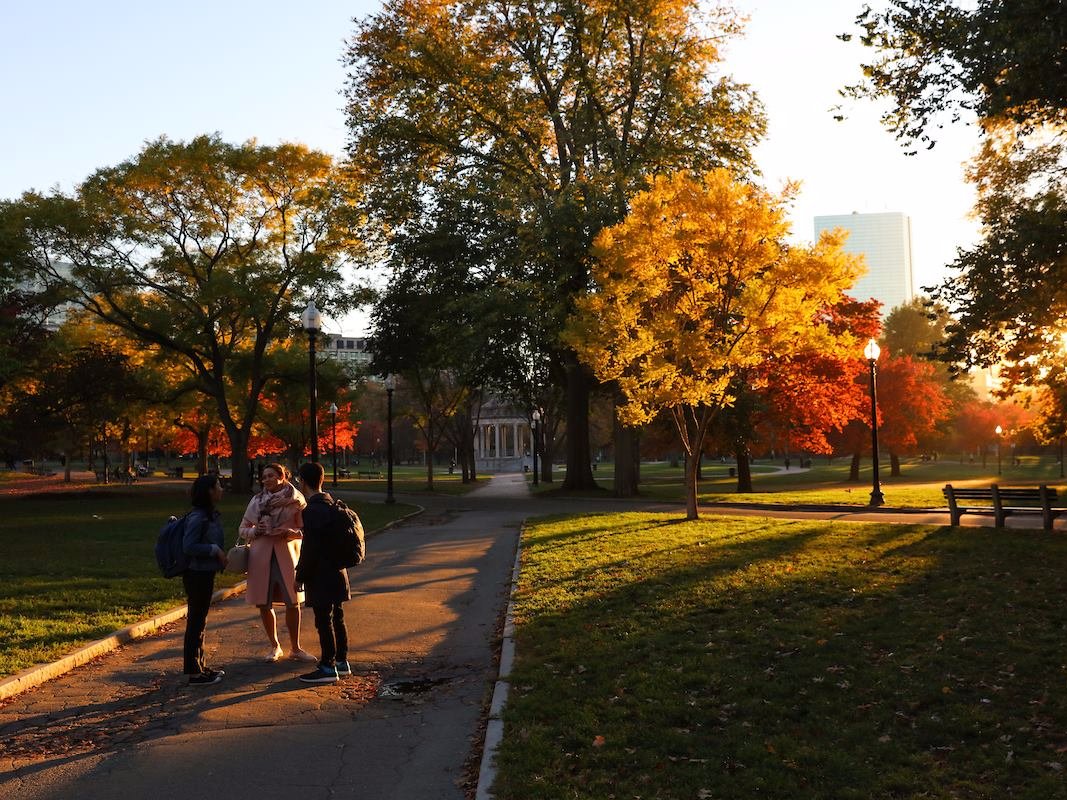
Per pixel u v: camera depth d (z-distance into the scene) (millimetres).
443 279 38094
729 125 33969
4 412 38219
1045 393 24844
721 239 21234
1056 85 13211
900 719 6312
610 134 34406
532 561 15594
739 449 43062
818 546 16375
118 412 44125
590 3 34156
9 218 34969
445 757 6102
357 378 47250
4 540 20406
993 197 20453
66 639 9547
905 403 55375
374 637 10164
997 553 14852
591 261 30750
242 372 42688
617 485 39125
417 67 35406
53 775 5832
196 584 8266
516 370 40531
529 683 7602
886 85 15336
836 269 20844
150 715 7203
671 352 22250
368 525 24922
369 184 38938
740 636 9008
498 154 38625
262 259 40719
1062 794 4875
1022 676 7305
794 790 5031
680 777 5281
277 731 6734
